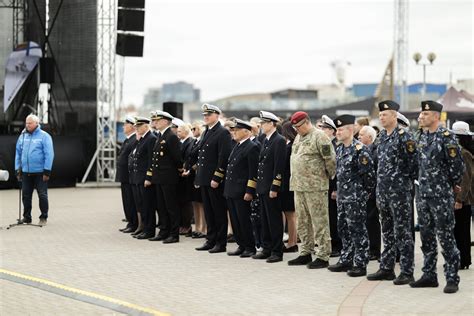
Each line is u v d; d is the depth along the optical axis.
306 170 9.41
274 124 10.09
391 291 7.90
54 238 12.39
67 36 24.52
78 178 24.41
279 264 9.80
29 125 13.90
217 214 10.88
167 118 11.97
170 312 7.07
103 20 23.67
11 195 20.88
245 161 10.41
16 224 13.92
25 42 24.14
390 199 8.23
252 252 10.48
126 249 11.18
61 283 8.53
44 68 24.55
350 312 6.93
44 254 10.68
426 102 7.88
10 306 7.39
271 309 7.15
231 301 7.54
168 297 7.75
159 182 11.85
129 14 22.92
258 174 10.13
